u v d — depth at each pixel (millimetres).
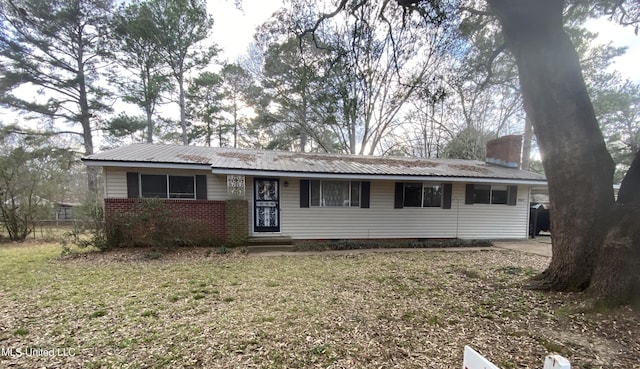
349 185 10055
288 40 7332
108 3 11094
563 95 4316
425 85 7230
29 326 3539
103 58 16078
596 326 3389
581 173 4234
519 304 4133
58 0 12055
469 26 6551
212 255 7840
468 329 3443
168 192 8859
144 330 3438
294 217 9727
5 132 14672
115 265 6688
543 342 3104
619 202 4090
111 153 8711
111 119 16750
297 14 6504
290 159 10492
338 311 4020
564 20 6652
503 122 19406
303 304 4301
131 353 2924
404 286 5184
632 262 3635
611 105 13484
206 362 2762
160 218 8109
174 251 8172
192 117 20531
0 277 5684
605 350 2932
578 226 4270
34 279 5539
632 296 3602
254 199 9508
